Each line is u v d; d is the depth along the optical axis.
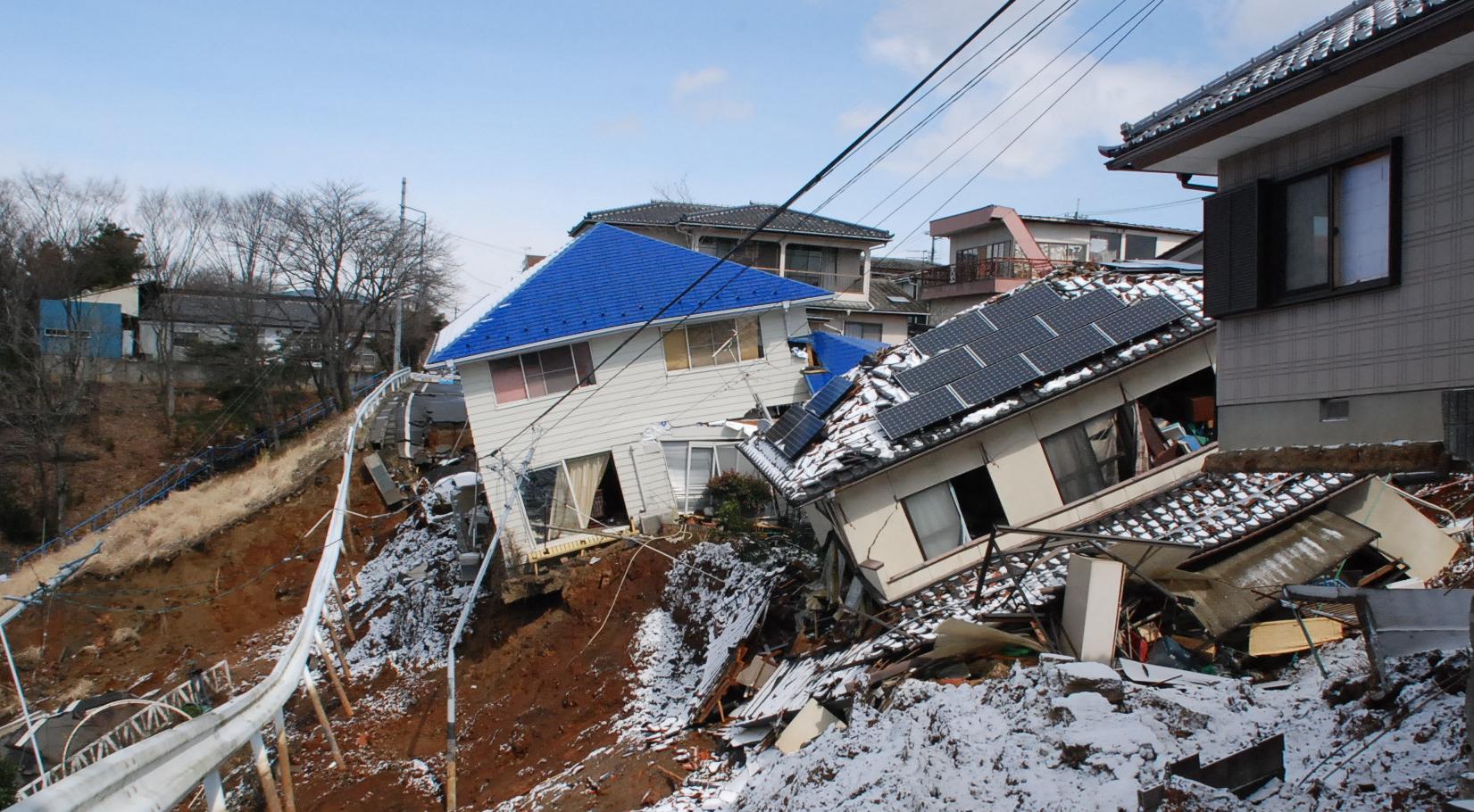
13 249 43.53
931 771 8.63
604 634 20.52
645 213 41.06
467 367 24.75
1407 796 5.71
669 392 25.48
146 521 33.31
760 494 23.20
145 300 50.59
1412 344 8.41
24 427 38.09
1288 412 9.70
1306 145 9.42
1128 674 9.46
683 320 25.47
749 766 12.81
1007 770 7.94
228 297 47.16
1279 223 9.81
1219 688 8.90
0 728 18.97
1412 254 8.38
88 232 49.09
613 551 22.98
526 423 24.84
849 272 41.34
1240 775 6.86
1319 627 10.30
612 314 25.28
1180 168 10.86
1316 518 11.84
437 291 54.75
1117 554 11.09
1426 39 7.46
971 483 15.32
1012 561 13.65
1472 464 8.02
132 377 47.03
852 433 15.34
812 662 14.38
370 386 51.44
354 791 17.97
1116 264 18.53
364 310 48.16
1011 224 39.00
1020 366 15.03
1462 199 7.98
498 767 17.27
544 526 24.39
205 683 22.92
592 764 15.10
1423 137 8.28
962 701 9.65
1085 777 7.32
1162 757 7.32
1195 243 32.94
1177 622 11.30
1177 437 14.91
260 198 47.78
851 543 14.68
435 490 34.00
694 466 24.75
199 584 31.17
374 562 31.45
